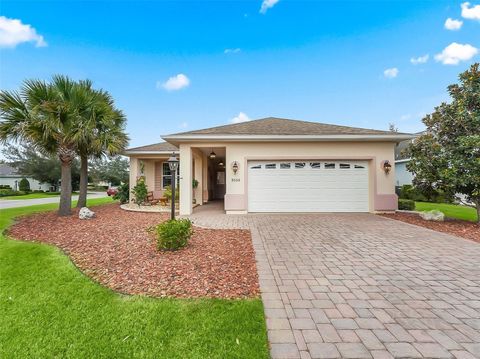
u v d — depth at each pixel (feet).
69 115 28.12
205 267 13.42
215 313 9.07
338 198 32.65
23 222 27.02
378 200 31.86
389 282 11.67
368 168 32.63
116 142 31.14
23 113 27.12
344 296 10.32
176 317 8.87
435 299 10.07
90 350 7.45
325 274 12.60
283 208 32.81
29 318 9.08
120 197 47.70
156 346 7.52
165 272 12.78
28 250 16.63
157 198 49.49
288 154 32.45
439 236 20.12
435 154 25.95
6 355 7.35
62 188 30.96
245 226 24.04
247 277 12.21
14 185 117.91
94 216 29.94
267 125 36.99
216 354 7.13
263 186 32.91
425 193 28.14
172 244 16.12
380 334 7.82
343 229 22.67
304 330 8.05
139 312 9.24
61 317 9.10
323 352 7.05
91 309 9.55
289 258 14.96
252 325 8.32
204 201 45.57
